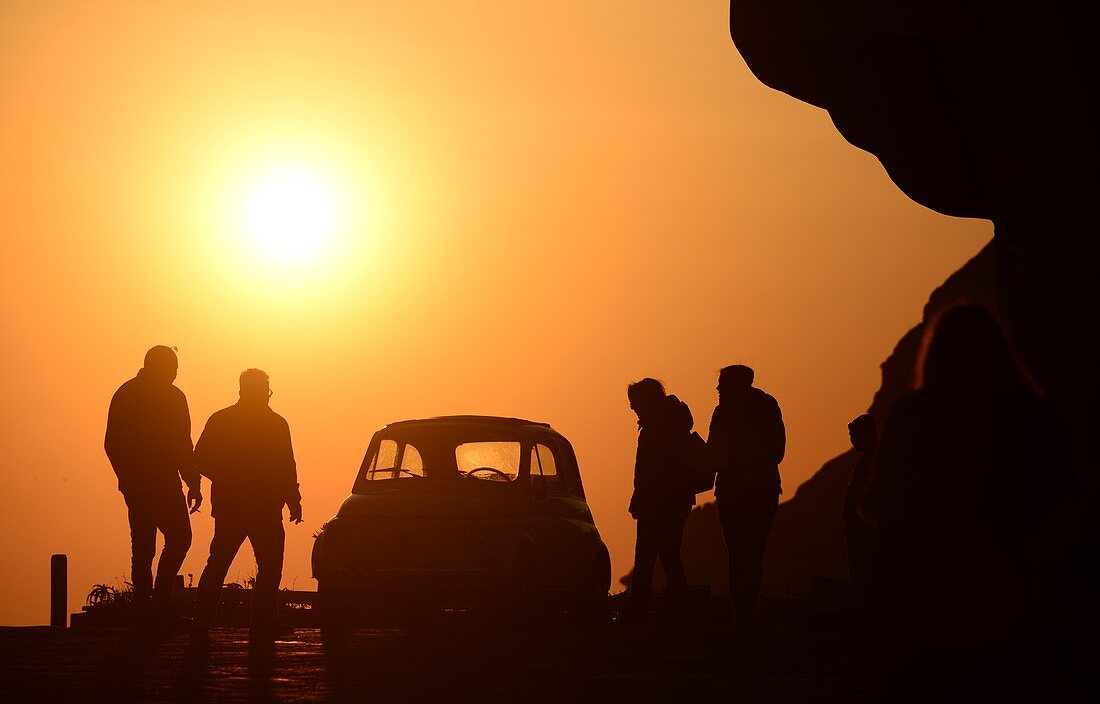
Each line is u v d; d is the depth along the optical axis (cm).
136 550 4419
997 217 3011
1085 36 2752
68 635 4166
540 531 4816
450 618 5122
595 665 3338
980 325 1528
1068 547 2497
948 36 3697
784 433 4297
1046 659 1423
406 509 4672
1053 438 1490
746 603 4297
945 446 1470
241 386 4197
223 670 3141
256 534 4191
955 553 1452
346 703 2564
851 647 3872
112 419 4412
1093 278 2702
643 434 4581
